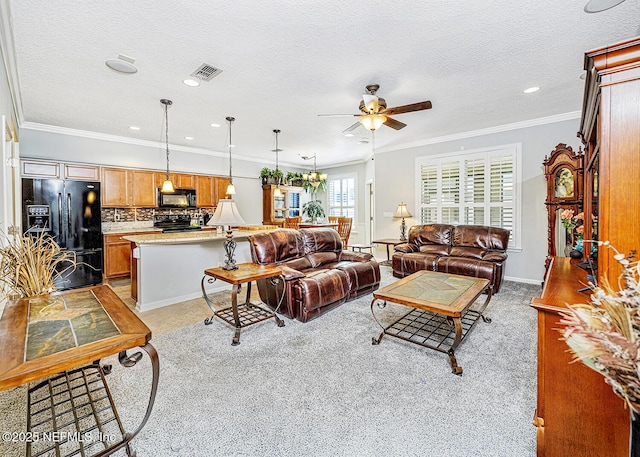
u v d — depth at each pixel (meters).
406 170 6.09
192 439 1.55
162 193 5.81
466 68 2.82
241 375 2.13
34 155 4.57
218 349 2.53
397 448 1.49
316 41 2.35
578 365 1.29
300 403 1.83
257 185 7.76
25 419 1.69
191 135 5.30
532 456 1.43
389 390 1.96
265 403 1.83
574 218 3.19
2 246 2.35
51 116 4.16
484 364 2.27
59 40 2.31
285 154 7.29
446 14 2.04
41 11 1.96
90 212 4.68
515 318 3.20
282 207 8.18
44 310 1.69
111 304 1.80
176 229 5.93
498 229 4.62
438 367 2.23
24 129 4.47
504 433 1.58
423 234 5.24
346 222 6.99
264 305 3.68
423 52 2.53
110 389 1.95
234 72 2.86
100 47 2.42
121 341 1.30
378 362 2.31
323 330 2.91
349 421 1.67
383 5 1.94
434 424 1.65
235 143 5.98
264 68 2.78
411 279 3.08
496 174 4.98
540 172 4.58
